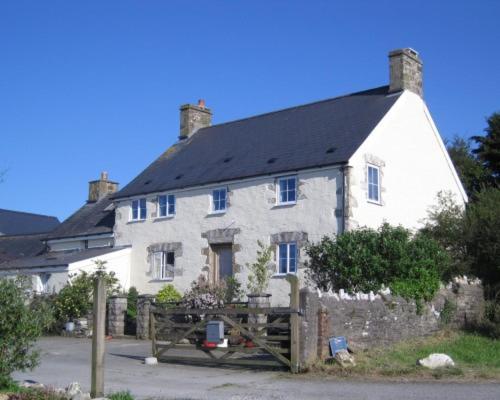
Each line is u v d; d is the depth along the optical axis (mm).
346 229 22594
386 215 24531
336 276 19875
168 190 29000
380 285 18609
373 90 28406
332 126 26625
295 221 24219
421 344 17797
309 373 14070
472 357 15922
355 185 23188
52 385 12281
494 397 11094
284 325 14672
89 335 24734
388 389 12031
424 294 19062
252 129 30859
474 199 31734
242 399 11383
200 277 25406
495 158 35281
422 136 27438
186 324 16656
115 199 31406
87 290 26203
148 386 12961
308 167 23922
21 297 11211
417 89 27500
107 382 13523
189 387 12797
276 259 24641
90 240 33375
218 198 27391
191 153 31781
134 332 24297
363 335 16453
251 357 17094
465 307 21109
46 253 35781
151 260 29484
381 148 24828
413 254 19297
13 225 55656
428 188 27312
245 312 15281
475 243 21641
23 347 11320
